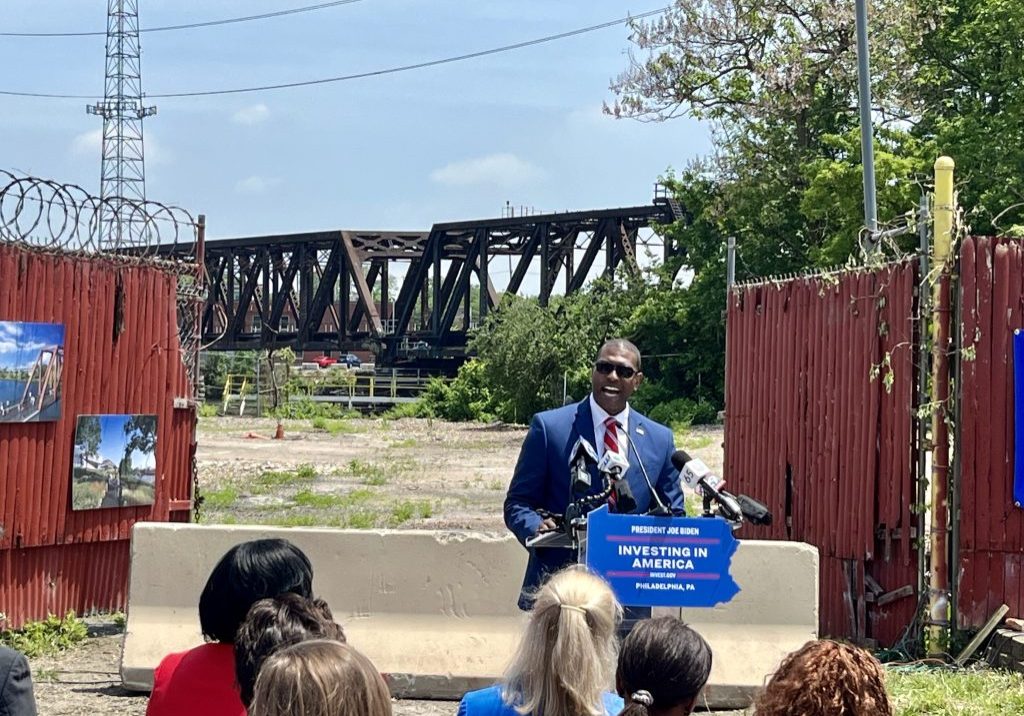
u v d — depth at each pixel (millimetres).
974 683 8711
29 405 10383
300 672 3010
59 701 8578
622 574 6281
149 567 9086
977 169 33594
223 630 4496
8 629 10344
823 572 11023
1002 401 9781
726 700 8836
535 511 6422
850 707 3482
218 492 25578
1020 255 9789
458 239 71562
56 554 10844
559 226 64875
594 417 6438
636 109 41250
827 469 11023
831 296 11070
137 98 84750
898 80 38156
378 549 9133
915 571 10023
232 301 82500
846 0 38094
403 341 72500
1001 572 9758
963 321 9781
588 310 55219
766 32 40219
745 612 9031
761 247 44062
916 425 9992
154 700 4477
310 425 54594
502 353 55188
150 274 11578
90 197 10844
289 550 4582
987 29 34469
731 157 44250
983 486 9781
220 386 77938
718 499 6238
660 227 52375
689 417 46406
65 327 10734
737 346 12883
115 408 11250
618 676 3965
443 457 36500
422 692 8906
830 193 34531
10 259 10242
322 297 74938
